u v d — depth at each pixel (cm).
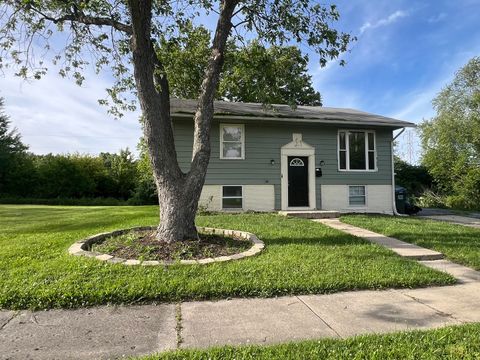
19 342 308
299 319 364
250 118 1267
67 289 414
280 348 293
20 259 550
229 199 1310
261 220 1006
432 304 413
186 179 668
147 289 421
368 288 467
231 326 345
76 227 917
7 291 408
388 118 1498
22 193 2762
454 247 694
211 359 274
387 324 354
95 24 690
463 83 2173
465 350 287
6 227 923
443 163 2148
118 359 279
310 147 1383
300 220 1029
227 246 645
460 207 2023
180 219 650
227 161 1305
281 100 966
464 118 2145
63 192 2738
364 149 1452
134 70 640
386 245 718
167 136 670
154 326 344
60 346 302
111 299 403
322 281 463
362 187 1446
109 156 3091
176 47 955
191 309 388
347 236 773
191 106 1294
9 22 698
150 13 641
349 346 297
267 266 520
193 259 562
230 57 923
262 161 1338
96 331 332
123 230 781
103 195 2909
